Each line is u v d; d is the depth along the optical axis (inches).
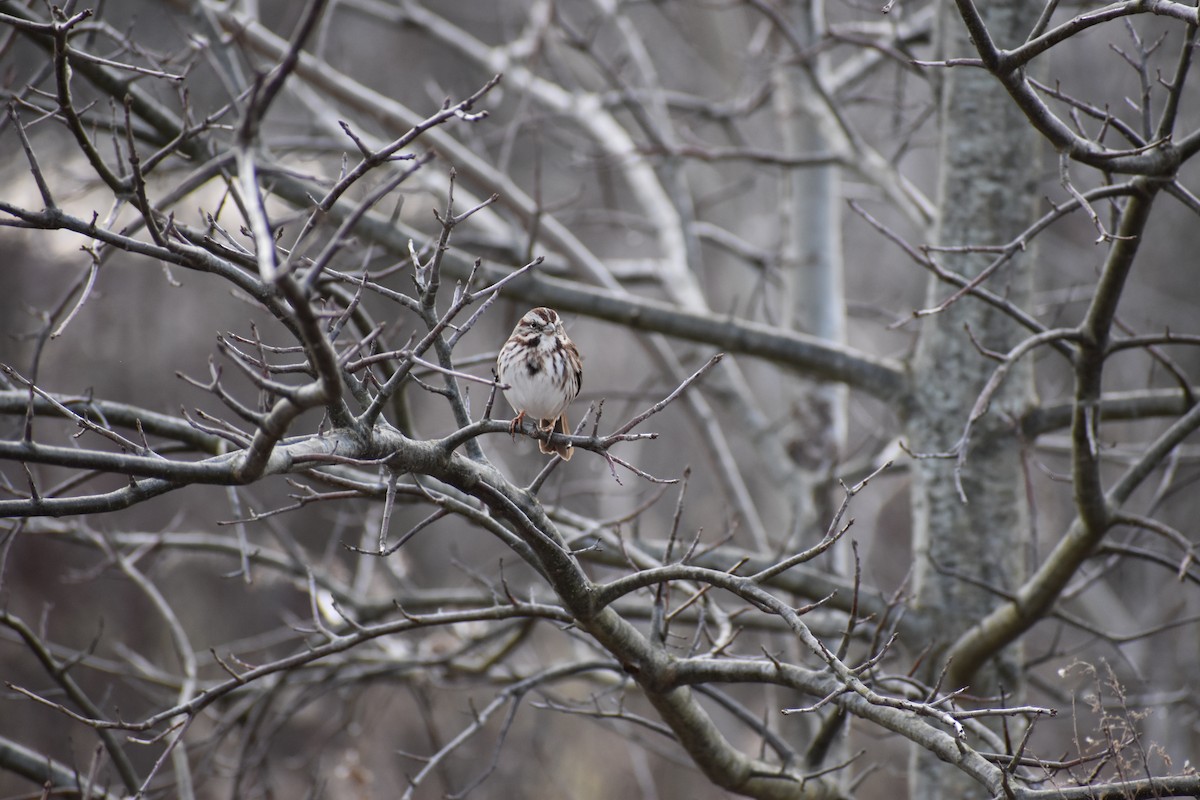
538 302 456.4
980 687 419.5
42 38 350.0
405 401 371.6
